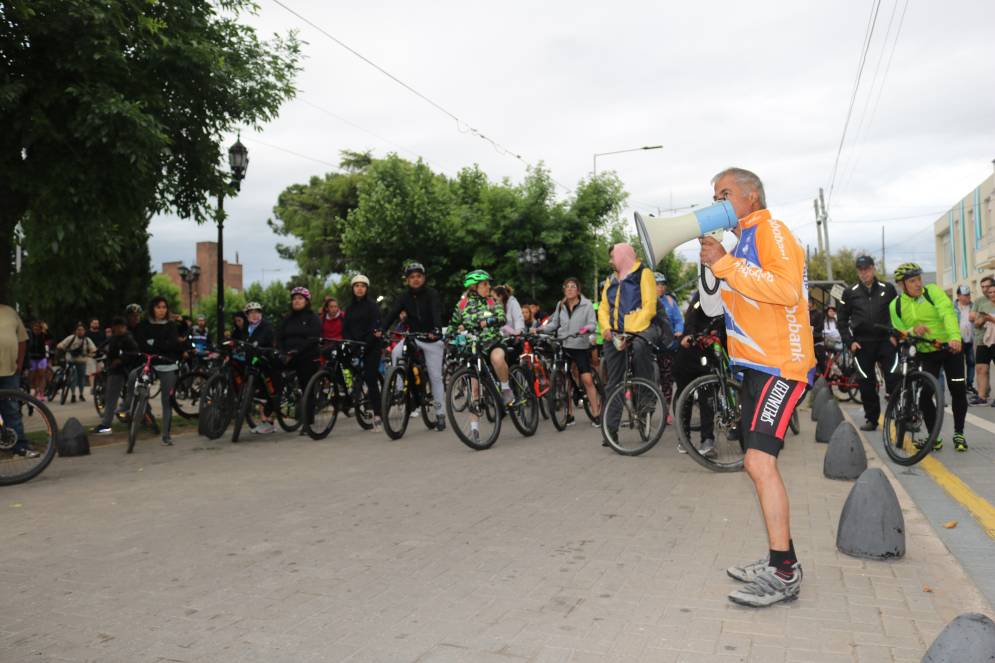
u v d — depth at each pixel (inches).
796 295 127.3
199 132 395.9
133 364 386.3
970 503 197.6
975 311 440.5
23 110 313.1
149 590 143.3
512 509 204.5
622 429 294.5
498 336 323.6
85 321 1086.4
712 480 239.8
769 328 132.7
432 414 386.6
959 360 274.2
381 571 152.7
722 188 136.0
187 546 173.2
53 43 313.7
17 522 199.0
